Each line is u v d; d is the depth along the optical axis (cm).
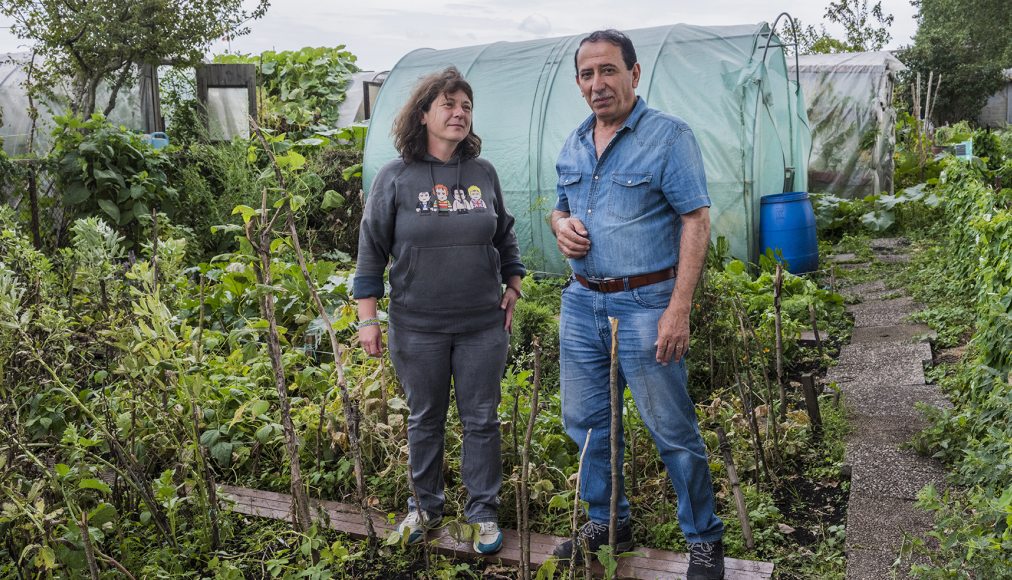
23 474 338
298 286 605
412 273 326
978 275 568
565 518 359
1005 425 348
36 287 401
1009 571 258
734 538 339
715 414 431
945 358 543
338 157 1062
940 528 294
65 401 387
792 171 920
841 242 1038
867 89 1248
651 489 380
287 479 404
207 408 427
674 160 285
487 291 333
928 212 1101
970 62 3322
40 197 852
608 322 302
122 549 330
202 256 928
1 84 1175
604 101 291
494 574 328
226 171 984
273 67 1456
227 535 355
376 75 1498
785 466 404
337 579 326
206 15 1115
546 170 859
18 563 303
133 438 366
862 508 353
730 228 801
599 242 299
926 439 396
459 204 326
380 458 414
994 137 1249
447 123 319
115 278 442
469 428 340
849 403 475
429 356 332
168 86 1232
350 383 450
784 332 580
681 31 866
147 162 892
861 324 656
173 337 338
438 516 353
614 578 313
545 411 433
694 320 536
